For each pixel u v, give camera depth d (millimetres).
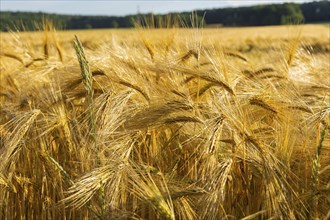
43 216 3713
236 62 5078
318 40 25609
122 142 2967
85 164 3219
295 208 3105
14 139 3246
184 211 3025
